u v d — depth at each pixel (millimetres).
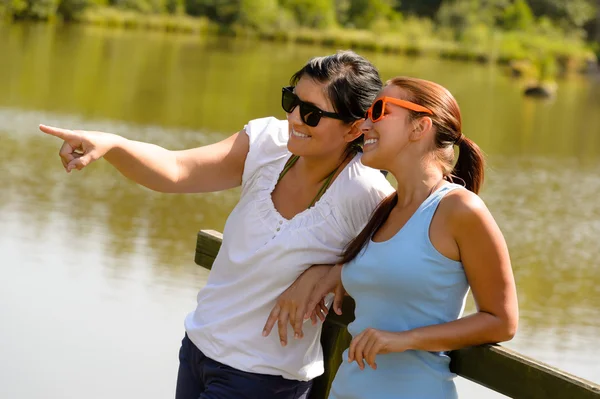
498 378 2562
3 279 8328
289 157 3115
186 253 10195
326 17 59656
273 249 2982
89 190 12766
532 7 79938
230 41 49656
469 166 2781
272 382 3080
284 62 38219
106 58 32094
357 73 2924
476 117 28484
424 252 2551
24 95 21656
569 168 20641
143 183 3174
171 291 8547
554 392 2434
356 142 3006
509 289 2508
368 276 2625
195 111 22344
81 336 6984
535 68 51312
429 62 52188
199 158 3240
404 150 2656
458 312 2619
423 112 2629
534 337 9102
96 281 8602
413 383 2619
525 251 12820
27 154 14797
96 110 20781
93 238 10328
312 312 2902
